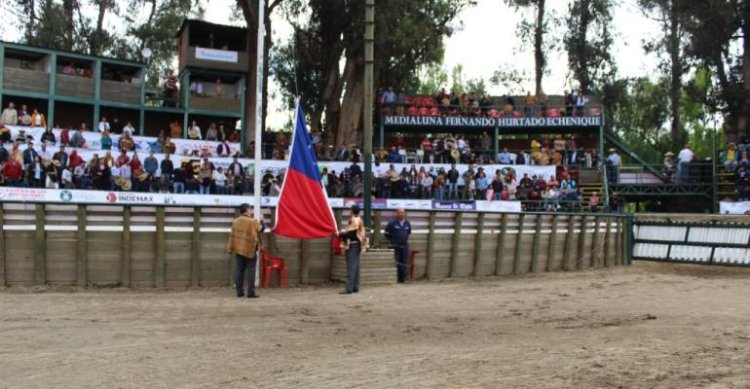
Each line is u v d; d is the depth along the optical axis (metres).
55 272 15.66
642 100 58.75
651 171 38.94
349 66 41.53
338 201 30.66
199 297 14.66
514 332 10.55
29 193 25.45
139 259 16.22
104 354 8.76
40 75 34.56
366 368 8.05
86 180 27.14
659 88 57.81
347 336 10.16
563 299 14.78
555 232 22.55
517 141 43.38
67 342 9.47
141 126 36.84
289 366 8.18
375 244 18.84
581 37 49.91
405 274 18.34
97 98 35.84
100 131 32.72
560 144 39.00
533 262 21.84
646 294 15.73
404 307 13.36
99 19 48.22
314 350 9.12
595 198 33.75
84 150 28.83
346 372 7.85
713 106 43.38
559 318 12.01
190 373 7.83
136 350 9.02
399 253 18.36
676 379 7.43
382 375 7.69
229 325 11.01
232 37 40.59
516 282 18.66
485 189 32.78
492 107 42.16
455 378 7.52
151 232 16.31
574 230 23.36
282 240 17.53
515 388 7.06
